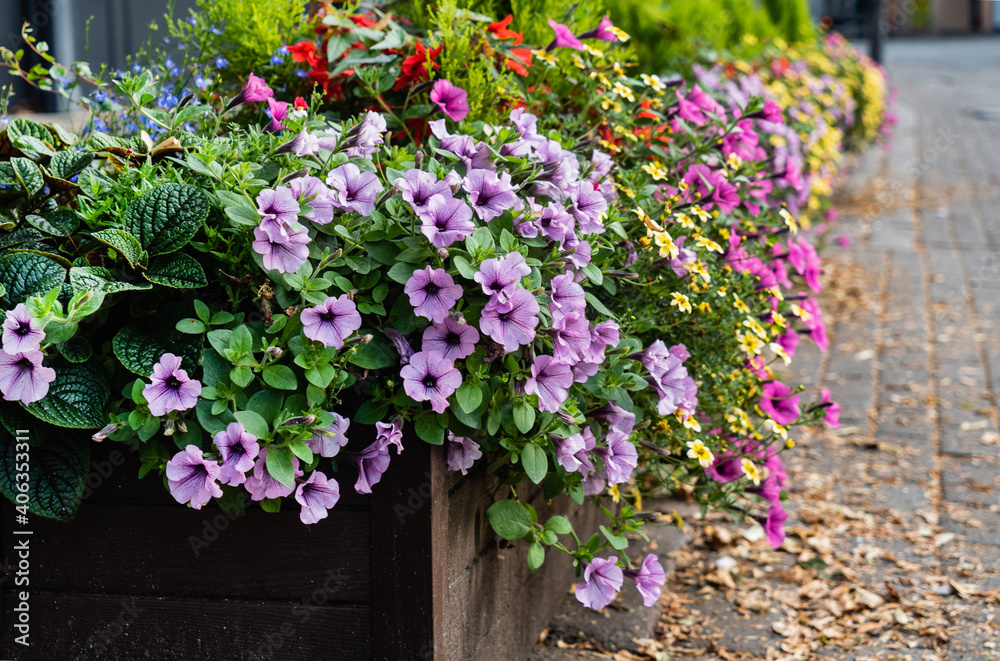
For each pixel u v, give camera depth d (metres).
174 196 1.77
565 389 1.91
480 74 2.49
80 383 1.69
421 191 1.83
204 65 2.77
